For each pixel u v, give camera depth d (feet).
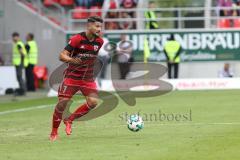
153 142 130.52
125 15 317.63
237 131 143.54
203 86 278.87
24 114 195.72
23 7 315.99
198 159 110.63
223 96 237.25
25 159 114.42
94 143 131.13
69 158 114.52
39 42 313.32
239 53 304.50
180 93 255.50
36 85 303.48
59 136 142.31
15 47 265.95
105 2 315.99
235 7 302.25
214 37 305.12
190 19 302.04
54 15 333.83
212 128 149.89
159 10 305.73
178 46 290.97
